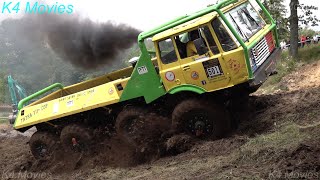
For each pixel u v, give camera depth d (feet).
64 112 32.78
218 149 25.73
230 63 26.18
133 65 32.01
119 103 31.35
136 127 30.19
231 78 26.37
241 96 29.66
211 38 26.63
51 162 33.94
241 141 25.58
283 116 28.60
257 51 27.30
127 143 30.55
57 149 34.06
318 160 19.01
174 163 25.91
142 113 29.96
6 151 42.24
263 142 23.40
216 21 26.73
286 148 21.26
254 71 26.63
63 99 33.60
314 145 20.54
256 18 30.53
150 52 29.73
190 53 27.32
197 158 25.40
